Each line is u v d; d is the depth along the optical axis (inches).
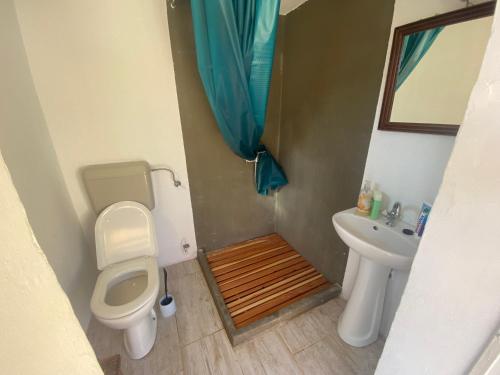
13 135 40.2
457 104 34.2
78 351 15.6
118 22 51.9
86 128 55.7
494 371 17.3
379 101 46.2
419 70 38.3
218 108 55.6
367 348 51.4
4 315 12.3
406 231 42.4
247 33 45.2
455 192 17.4
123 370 46.9
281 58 73.9
